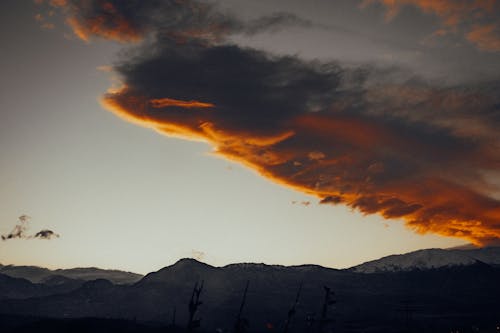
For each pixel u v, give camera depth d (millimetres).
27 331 161375
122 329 164875
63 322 170500
